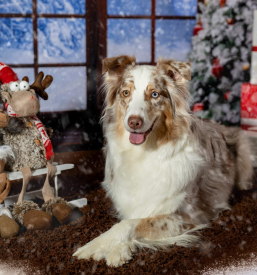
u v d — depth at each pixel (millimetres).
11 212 2842
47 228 2791
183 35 5934
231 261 2469
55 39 5223
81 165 4645
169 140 2791
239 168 3764
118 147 2930
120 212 3037
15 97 2771
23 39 5051
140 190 2844
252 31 5191
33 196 3393
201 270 2359
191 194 2889
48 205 2926
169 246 2605
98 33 5387
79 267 2340
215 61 5367
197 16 5672
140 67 2775
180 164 2805
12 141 2830
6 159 2803
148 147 2807
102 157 4969
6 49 4996
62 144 5172
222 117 5512
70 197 3529
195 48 5504
